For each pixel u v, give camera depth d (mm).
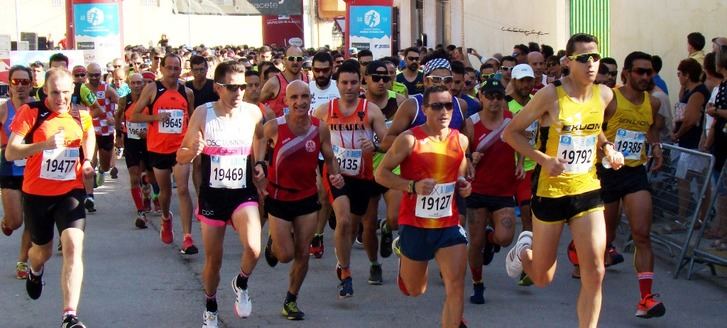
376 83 14445
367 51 19391
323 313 12266
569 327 11539
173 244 16938
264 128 11477
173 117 16547
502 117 12344
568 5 31047
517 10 36250
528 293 13180
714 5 21000
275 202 11531
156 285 13828
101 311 12391
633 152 12062
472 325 11641
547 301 12750
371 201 13320
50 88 11297
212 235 11062
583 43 9641
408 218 10062
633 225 11805
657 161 12742
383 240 14266
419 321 11883
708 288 13359
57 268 14805
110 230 18375
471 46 43969
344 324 11758
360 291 13398
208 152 11109
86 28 34875
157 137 16547
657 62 17656
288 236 11547
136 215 20188
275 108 16797
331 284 13820
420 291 10516
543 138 10031
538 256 10273
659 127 12703
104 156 21797
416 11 57375
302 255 11664
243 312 11586
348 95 12961
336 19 64938
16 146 11000
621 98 12148
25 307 12586
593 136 9930
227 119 11109
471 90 18750
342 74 12992
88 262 15391
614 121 12109
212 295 11281
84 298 13047
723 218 13539
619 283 13688
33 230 11477
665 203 15078
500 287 13531
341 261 12758
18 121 11305
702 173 13805
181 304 12750
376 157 13523
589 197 9914
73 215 11203
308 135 11461
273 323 11797
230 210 11156
